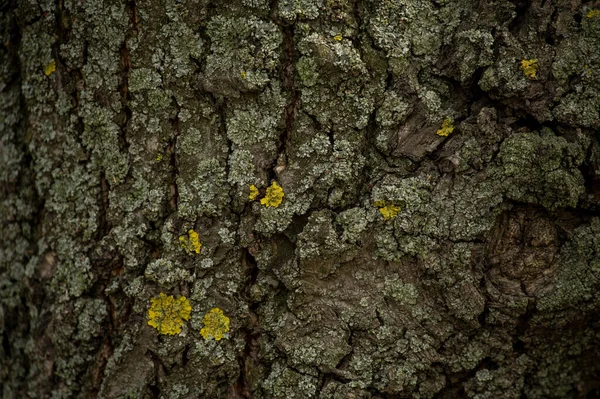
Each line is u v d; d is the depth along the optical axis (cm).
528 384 91
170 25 88
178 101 88
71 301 90
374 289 89
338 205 88
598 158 88
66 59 89
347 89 88
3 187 94
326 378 89
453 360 89
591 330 91
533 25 87
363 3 88
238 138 88
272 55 87
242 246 89
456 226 88
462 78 88
